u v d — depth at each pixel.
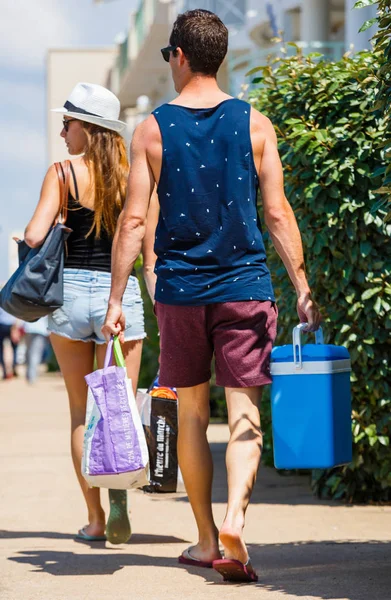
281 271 19.45
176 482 15.44
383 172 13.23
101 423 12.66
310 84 18.23
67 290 15.02
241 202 11.93
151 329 39.59
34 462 26.00
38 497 20.22
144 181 12.21
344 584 12.02
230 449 11.93
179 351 12.32
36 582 12.70
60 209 15.08
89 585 12.46
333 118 17.97
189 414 13.02
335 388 11.98
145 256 14.99
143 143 12.18
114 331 12.73
